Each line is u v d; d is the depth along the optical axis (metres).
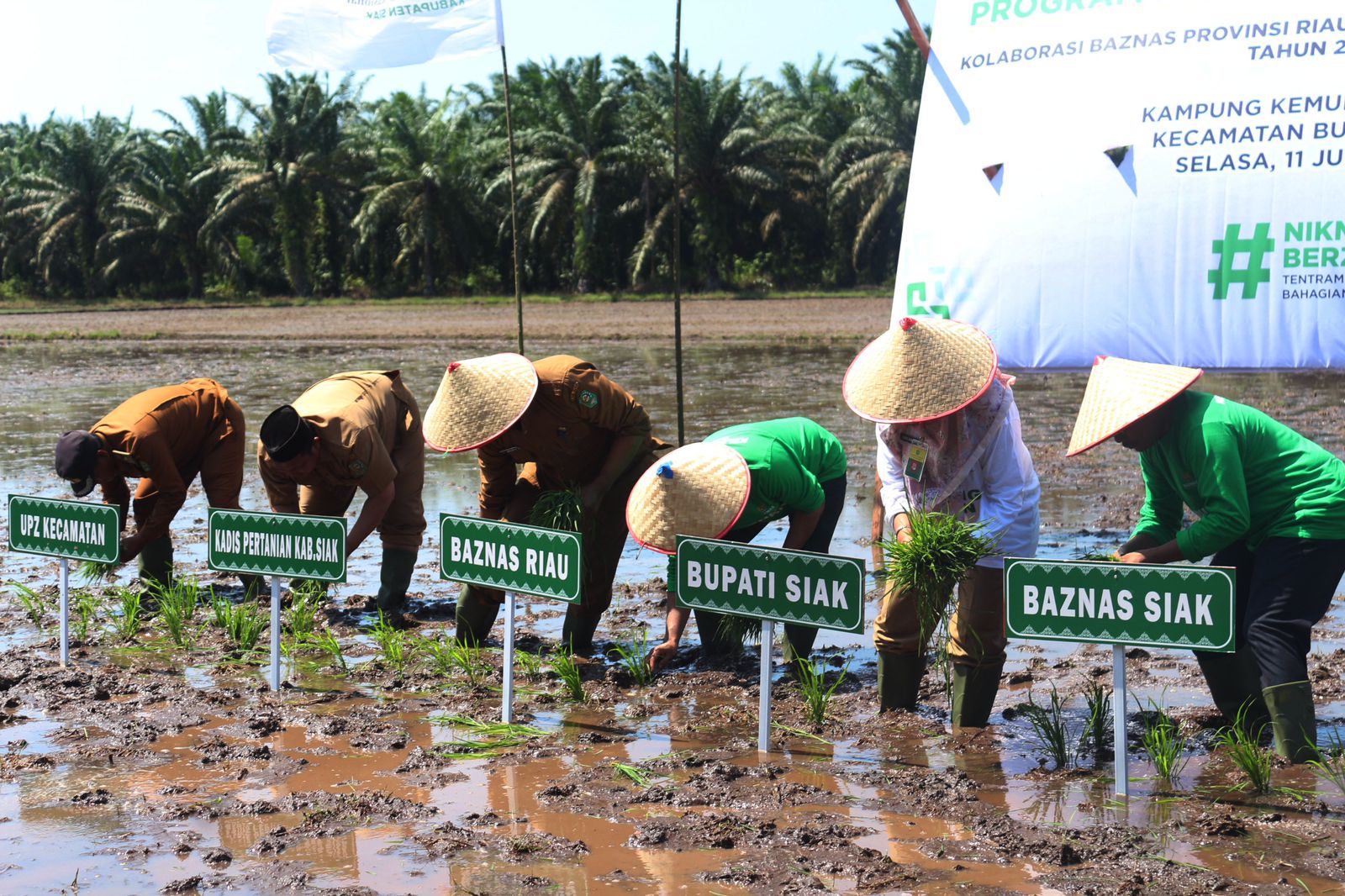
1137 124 6.99
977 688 5.09
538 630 6.87
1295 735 4.57
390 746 4.99
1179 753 4.75
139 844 4.04
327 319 39.59
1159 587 4.25
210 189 56.16
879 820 4.17
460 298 50.41
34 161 69.12
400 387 7.35
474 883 3.71
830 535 6.31
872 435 13.44
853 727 5.19
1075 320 7.23
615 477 6.18
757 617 4.86
